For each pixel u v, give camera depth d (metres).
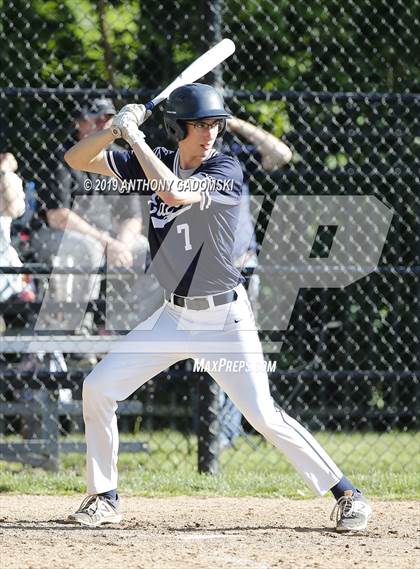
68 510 16.73
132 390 14.45
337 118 24.73
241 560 12.73
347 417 25.14
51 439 21.27
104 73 25.28
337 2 25.36
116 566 12.30
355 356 25.73
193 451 23.69
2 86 24.88
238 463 22.19
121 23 25.53
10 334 22.42
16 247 22.25
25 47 25.02
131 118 13.84
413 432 25.41
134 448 22.02
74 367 22.94
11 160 21.33
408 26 25.36
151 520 15.77
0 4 24.81
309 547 13.70
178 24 24.53
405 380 25.50
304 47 25.89
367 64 25.61
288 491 18.72
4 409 21.45
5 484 19.00
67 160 14.41
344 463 22.77
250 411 14.21
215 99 13.85
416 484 19.25
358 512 14.73
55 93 20.28
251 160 21.64
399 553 13.34
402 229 24.33
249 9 25.61
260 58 25.66
